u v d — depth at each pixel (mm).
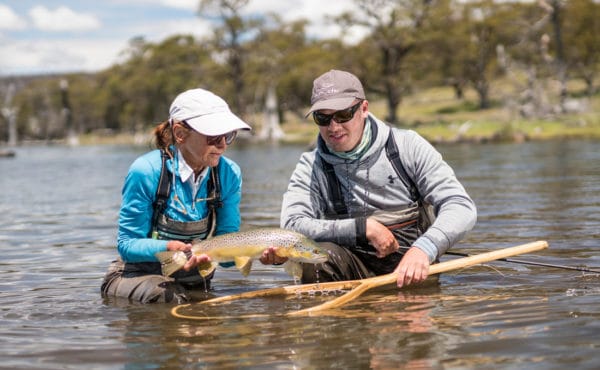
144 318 3920
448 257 5629
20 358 3211
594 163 16406
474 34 71938
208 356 3145
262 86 75688
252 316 3881
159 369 2990
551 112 48719
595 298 3961
